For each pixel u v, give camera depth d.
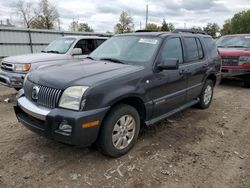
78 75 3.20
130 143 3.55
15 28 15.70
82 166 3.19
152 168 3.19
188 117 5.22
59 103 2.97
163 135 4.22
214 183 2.91
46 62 6.53
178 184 2.88
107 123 3.15
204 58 5.34
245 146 3.90
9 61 6.39
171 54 4.25
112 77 3.22
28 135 4.05
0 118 4.89
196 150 3.71
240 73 8.26
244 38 9.66
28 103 3.31
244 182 2.94
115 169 3.14
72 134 2.85
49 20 39.97
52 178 2.92
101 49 4.70
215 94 7.58
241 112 5.70
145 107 3.66
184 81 4.54
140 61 3.85
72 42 7.86
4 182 2.82
